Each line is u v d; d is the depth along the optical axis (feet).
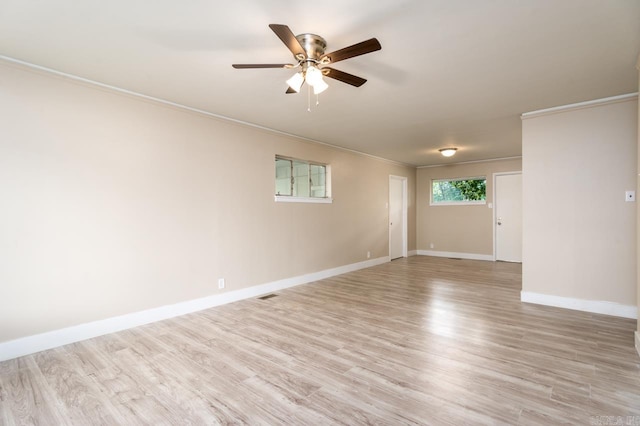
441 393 6.56
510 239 23.30
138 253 10.61
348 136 16.46
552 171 12.14
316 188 18.06
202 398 6.48
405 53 7.98
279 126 14.55
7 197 8.27
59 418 5.90
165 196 11.30
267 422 5.74
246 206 13.94
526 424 5.59
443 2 6.03
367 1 6.01
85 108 9.51
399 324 10.55
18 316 8.40
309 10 6.28
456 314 11.51
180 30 6.99
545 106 11.90
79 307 9.39
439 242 26.48
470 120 13.61
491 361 7.92
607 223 11.21
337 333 9.82
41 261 8.75
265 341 9.25
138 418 5.88
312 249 17.26
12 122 8.32
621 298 11.02
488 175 23.97
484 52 7.95
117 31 7.02
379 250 22.62
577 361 7.87
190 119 12.01
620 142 10.93
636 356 8.12
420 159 23.52
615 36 7.20
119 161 10.20
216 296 12.78
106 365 7.87
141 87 10.06
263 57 8.25
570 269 11.91
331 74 7.54
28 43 7.50
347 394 6.56
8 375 7.43
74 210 9.32
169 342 9.21
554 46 7.64
